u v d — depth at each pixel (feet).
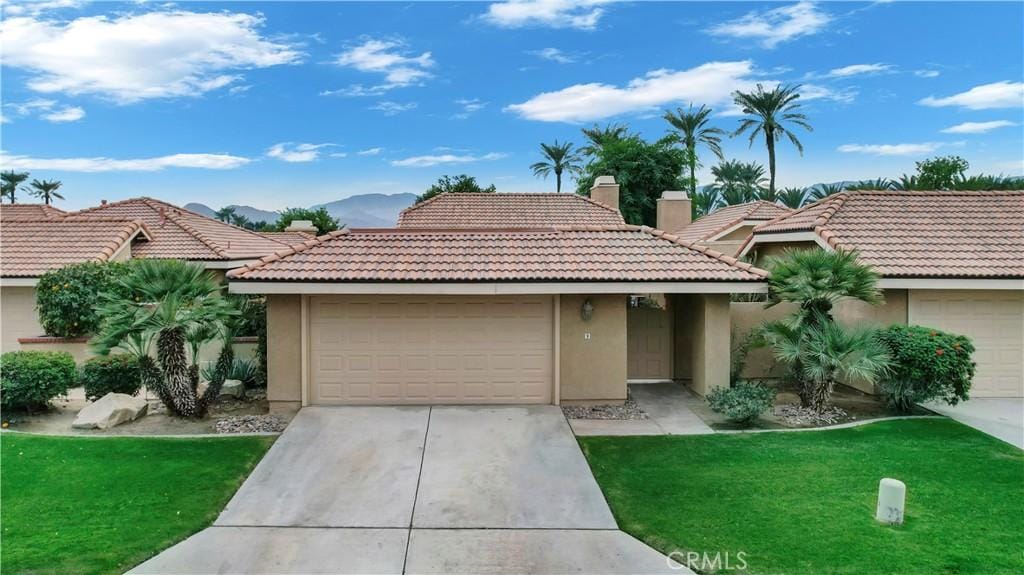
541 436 37.04
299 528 25.46
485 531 25.32
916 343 40.68
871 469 31.37
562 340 44.39
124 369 43.11
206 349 60.08
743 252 65.87
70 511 26.25
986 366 47.98
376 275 41.16
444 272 42.06
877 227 52.08
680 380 52.01
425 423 39.37
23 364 39.27
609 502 27.89
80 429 37.81
